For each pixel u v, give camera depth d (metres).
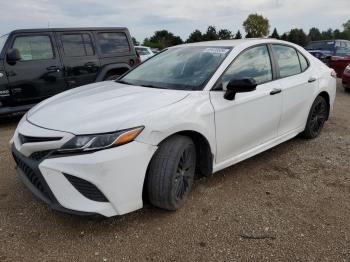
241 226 3.09
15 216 3.21
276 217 3.23
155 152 3.02
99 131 2.73
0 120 7.15
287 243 2.86
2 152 4.91
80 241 2.87
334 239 2.92
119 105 3.10
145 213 3.26
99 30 7.75
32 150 2.87
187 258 2.69
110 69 7.80
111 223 3.11
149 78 3.96
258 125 4.02
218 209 3.35
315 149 4.99
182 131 3.19
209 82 3.53
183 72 3.81
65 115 3.02
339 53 15.78
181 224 3.11
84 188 2.72
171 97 3.26
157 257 2.69
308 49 17.12
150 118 2.91
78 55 7.34
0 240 2.87
